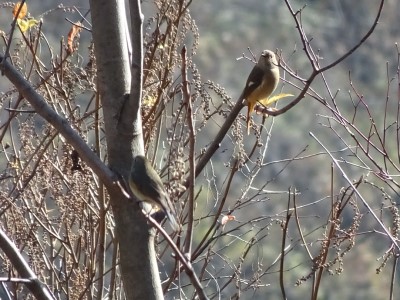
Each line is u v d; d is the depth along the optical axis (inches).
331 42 1552.7
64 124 354.9
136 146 356.5
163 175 398.6
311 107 1337.4
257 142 402.9
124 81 357.4
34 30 508.7
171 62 399.5
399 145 444.8
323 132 1290.6
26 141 416.2
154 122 395.2
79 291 394.9
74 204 402.0
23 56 435.8
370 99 1421.0
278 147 1279.5
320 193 1209.4
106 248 406.6
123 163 354.3
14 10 404.8
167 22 403.5
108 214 413.4
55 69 395.2
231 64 1514.5
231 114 385.1
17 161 413.7
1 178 396.2
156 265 354.6
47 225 418.9
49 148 436.1
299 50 1518.2
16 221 402.9
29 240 399.5
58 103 416.2
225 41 1546.5
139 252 351.3
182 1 399.5
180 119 432.8
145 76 400.8
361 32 1567.4
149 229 353.1
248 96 479.2
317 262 367.6
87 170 402.0
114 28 358.0
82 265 420.5
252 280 441.7
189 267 291.3
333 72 1466.5
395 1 1584.6
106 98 356.8
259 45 1553.9
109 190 350.9
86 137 417.4
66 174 409.4
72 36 402.3
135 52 344.2
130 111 351.9
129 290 352.5
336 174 1010.1
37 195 417.7
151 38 413.1
